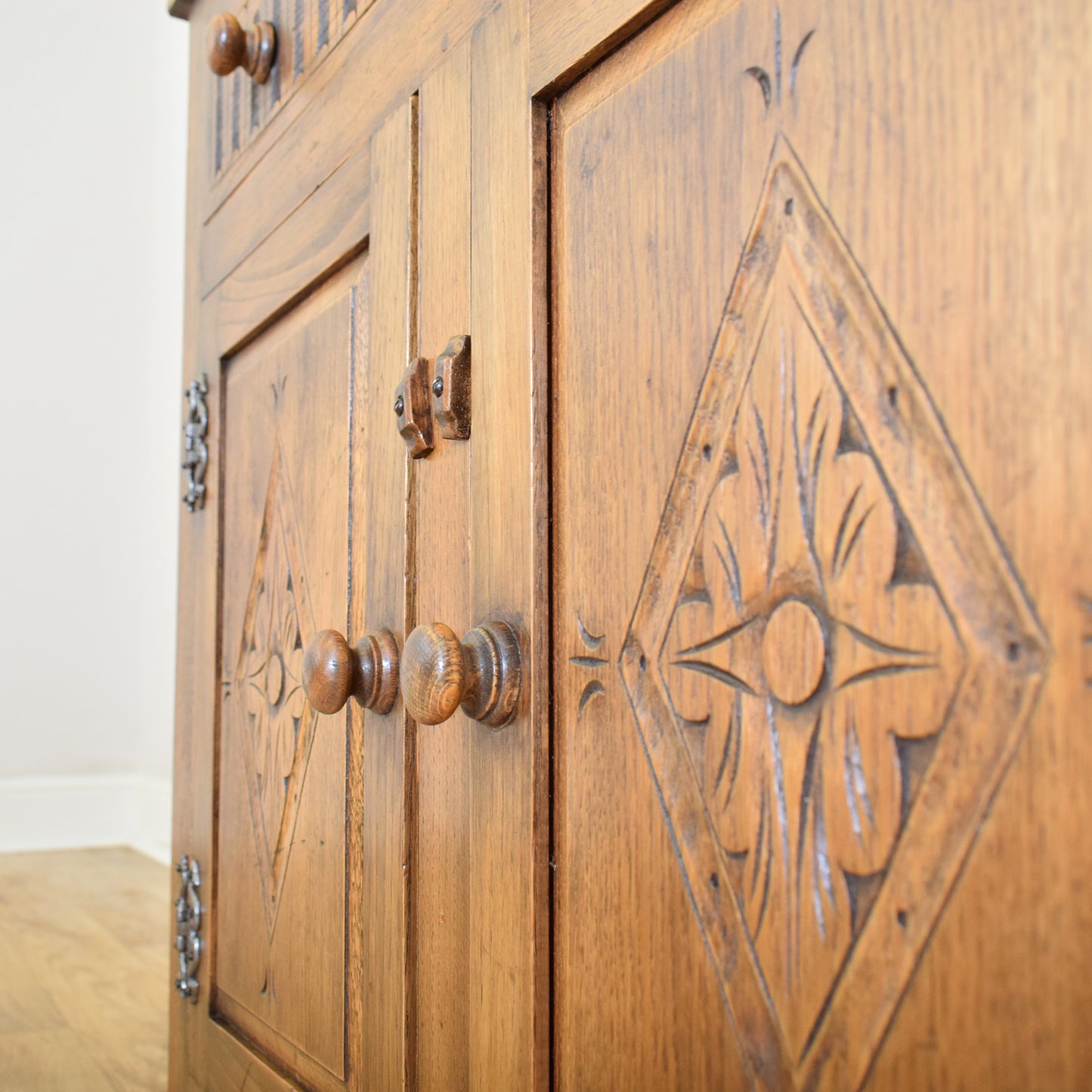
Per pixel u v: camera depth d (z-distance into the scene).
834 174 0.38
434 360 0.63
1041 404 0.31
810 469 0.38
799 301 0.39
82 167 2.54
